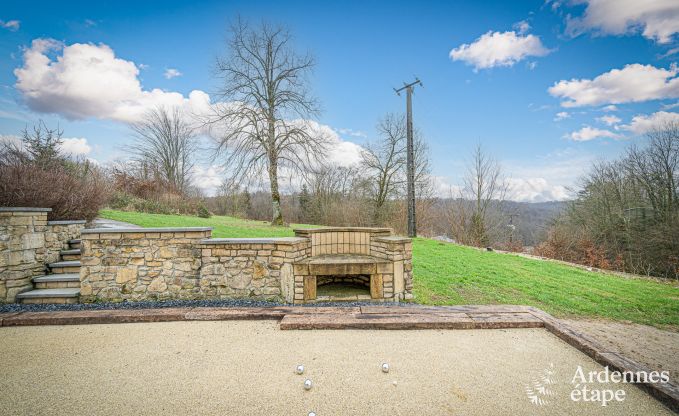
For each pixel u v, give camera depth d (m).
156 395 2.55
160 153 29.11
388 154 22.53
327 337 3.74
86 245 5.13
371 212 23.66
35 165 8.03
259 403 2.45
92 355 3.26
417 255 9.73
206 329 3.98
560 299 5.89
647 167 18.36
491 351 3.41
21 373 2.90
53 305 4.95
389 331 3.93
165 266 5.25
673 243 15.95
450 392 2.62
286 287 5.30
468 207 23.00
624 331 4.54
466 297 5.79
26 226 5.27
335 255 6.19
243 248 5.30
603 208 20.17
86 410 2.34
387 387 2.69
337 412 2.34
